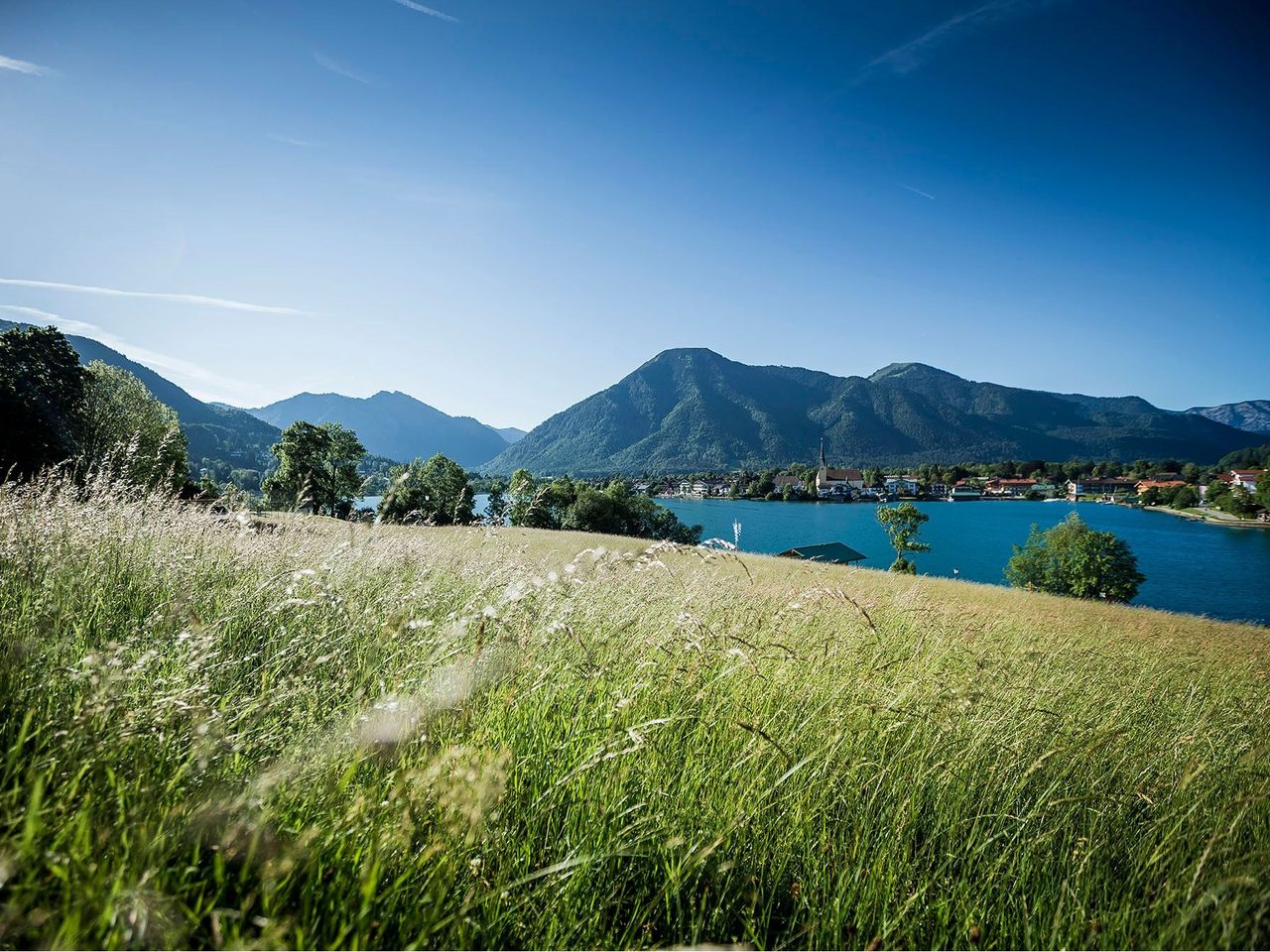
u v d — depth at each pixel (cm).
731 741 292
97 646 284
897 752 317
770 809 250
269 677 271
